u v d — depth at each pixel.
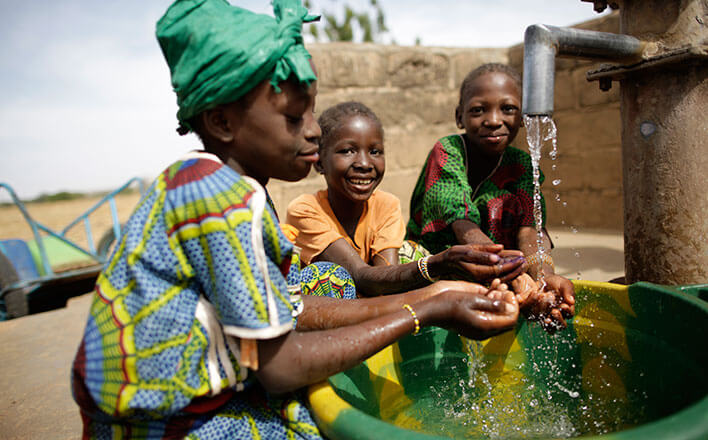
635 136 1.51
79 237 9.70
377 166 1.83
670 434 0.69
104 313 0.90
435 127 5.00
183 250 0.89
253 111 0.96
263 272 0.89
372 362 1.34
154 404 0.85
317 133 1.04
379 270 1.67
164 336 0.87
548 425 1.19
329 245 1.86
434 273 1.49
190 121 1.04
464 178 1.89
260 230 0.90
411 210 2.28
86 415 0.96
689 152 1.41
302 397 1.04
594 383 1.41
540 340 1.55
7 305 4.20
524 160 1.99
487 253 1.33
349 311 1.26
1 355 2.49
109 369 0.87
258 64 0.90
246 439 0.95
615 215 4.54
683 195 1.43
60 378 2.16
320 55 4.33
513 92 1.85
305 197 1.98
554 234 4.60
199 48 0.91
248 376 0.97
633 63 1.43
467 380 1.48
